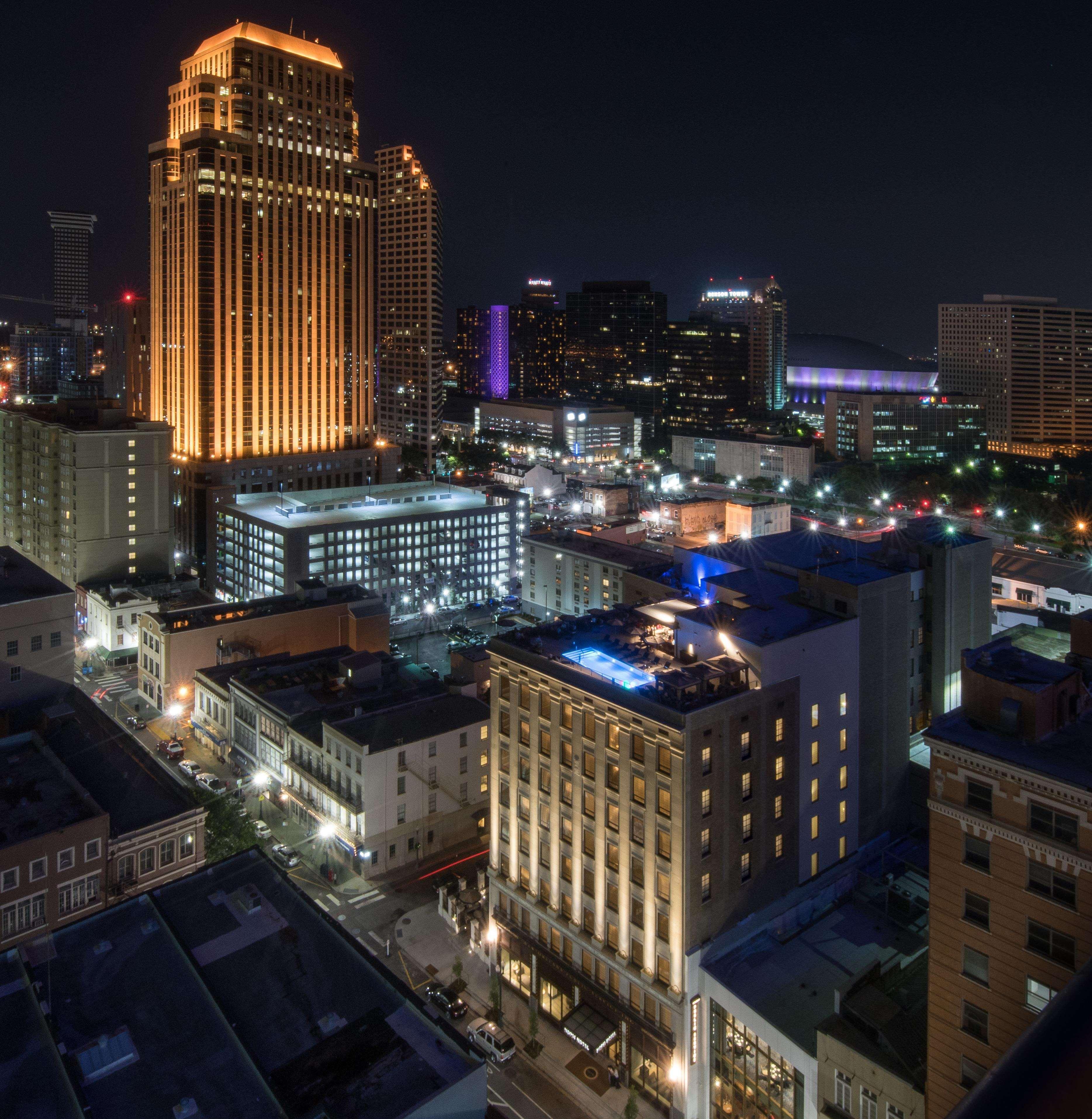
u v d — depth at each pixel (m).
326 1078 59.94
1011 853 48.75
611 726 80.62
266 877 83.12
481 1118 61.41
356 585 185.62
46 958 71.44
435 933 101.81
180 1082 59.41
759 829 82.38
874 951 79.44
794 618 91.00
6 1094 58.06
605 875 82.69
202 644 158.38
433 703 124.06
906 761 98.44
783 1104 69.75
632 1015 80.44
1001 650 56.25
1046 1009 10.09
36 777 103.06
